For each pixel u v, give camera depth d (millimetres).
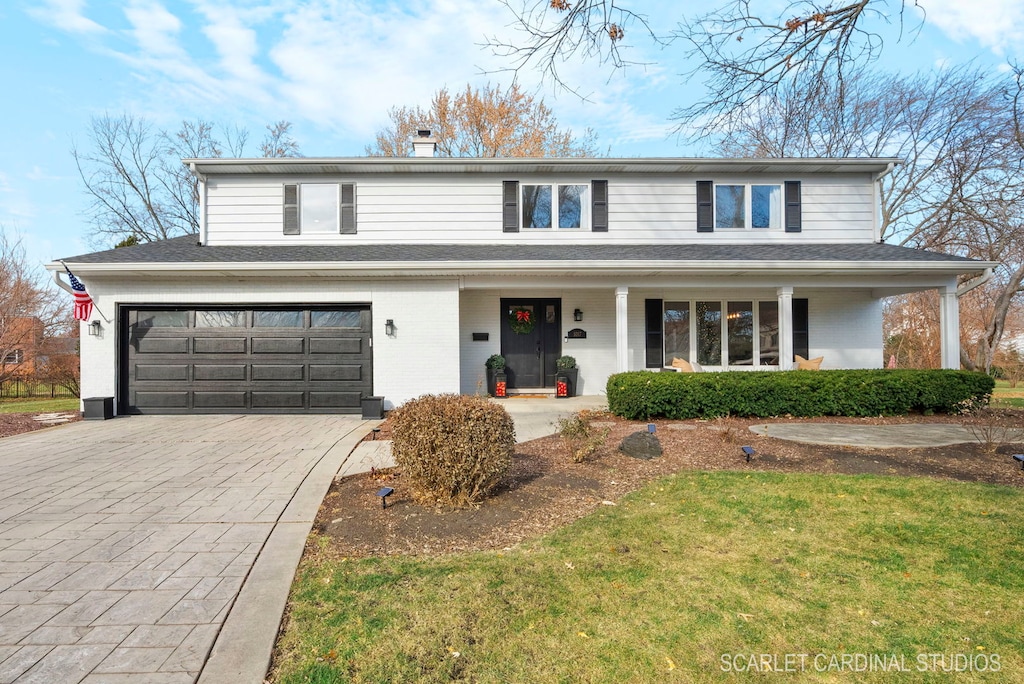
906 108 18109
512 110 22438
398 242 11844
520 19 5168
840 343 12633
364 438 7535
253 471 5832
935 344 19688
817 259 10234
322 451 6773
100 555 3688
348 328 10055
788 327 10609
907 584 3248
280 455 6566
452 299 10133
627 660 2500
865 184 12297
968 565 3488
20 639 2660
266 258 9953
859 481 5246
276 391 9953
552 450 6680
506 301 12383
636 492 5051
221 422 9055
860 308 12617
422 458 4594
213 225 11617
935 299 19500
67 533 4094
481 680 2352
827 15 5027
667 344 12594
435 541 3924
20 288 17609
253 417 9602
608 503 4762
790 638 2686
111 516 4465
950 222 16969
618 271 10023
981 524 4152
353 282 10031
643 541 3885
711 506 4602
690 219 12117
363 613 2902
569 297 12383
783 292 10602
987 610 2953
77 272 9297
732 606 2990
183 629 2758
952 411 9438
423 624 2783
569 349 12375
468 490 4688
